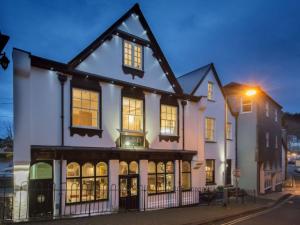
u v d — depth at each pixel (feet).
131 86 55.93
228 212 55.21
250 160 92.12
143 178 57.26
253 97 93.61
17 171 41.06
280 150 116.78
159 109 61.57
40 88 44.24
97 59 51.29
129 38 56.75
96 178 50.08
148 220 42.60
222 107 82.43
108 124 52.19
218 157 79.82
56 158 44.91
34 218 41.27
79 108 48.83
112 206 51.34
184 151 64.34
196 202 67.26
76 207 46.57
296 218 54.39
